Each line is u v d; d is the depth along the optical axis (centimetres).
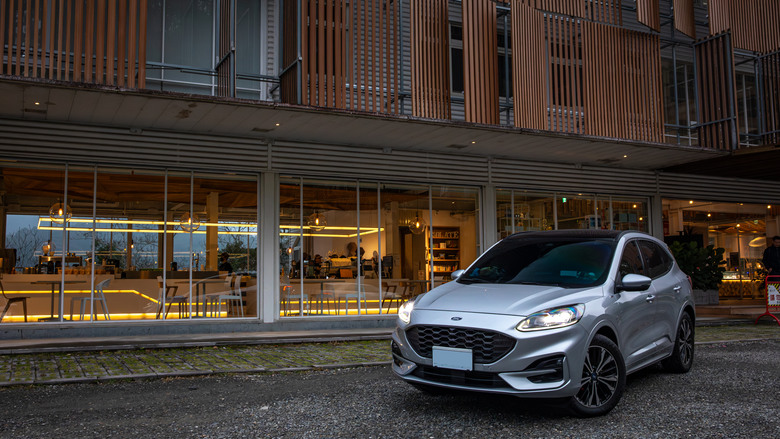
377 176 1250
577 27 1296
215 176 1129
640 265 633
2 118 973
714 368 731
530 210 1416
